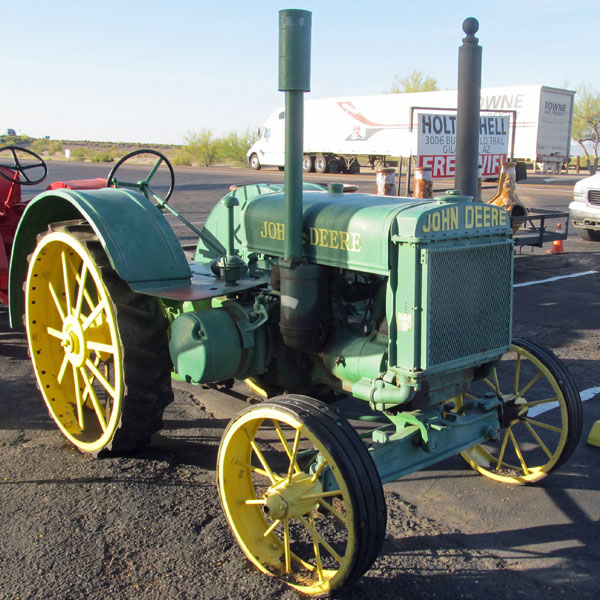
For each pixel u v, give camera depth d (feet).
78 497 10.94
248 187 13.83
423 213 8.84
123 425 11.55
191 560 9.30
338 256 9.75
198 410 14.83
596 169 112.06
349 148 94.32
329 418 8.30
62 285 13.50
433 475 12.13
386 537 9.99
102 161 166.30
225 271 11.36
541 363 11.23
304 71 9.20
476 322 9.59
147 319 11.42
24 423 14.01
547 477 12.02
